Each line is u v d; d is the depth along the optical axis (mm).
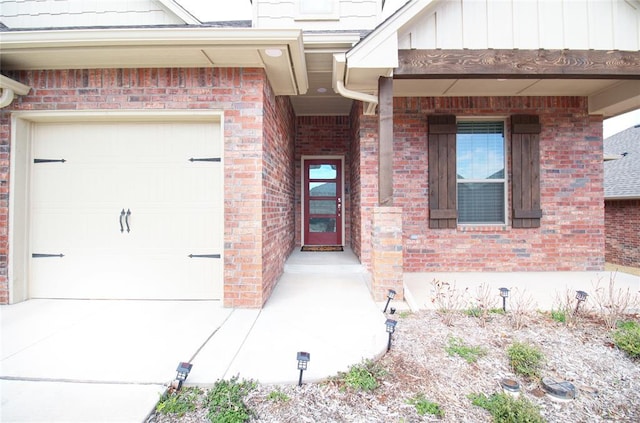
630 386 2014
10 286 3430
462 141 5234
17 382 1921
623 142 13031
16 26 5219
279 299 3609
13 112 3422
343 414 1696
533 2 3412
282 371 2031
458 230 5066
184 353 2283
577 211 5070
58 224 3611
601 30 3422
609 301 3303
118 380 1937
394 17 3223
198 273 3607
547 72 3396
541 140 5094
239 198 3373
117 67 3404
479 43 3400
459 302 3461
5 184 3449
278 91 4145
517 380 2057
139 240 3607
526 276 4707
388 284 3506
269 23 4391
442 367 2172
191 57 3213
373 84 3740
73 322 2896
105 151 3607
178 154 3592
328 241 6973
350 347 2371
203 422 1625
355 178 5723
